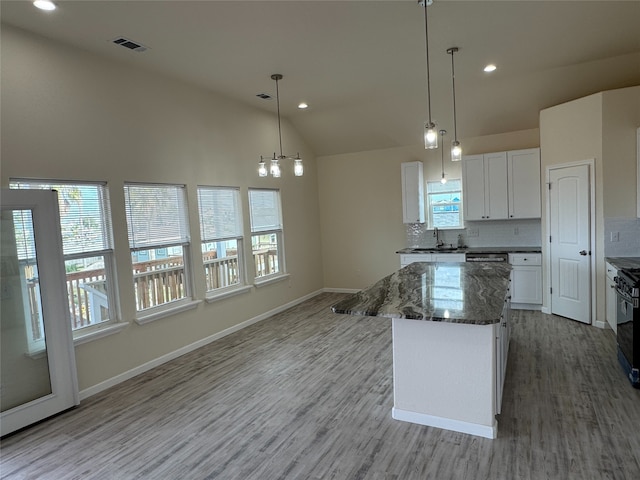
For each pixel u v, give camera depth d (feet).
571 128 16.16
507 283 10.92
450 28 11.53
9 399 9.98
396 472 7.64
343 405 10.41
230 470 7.99
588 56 14.15
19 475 8.13
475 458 7.93
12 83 10.29
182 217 15.38
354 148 23.50
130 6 9.60
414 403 9.35
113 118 12.80
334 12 10.31
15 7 9.45
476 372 8.64
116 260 12.76
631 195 14.74
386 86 16.66
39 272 10.41
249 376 12.63
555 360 12.60
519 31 11.93
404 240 22.99
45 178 10.94
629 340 10.80
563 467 7.52
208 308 16.24
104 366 12.24
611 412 9.37
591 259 15.60
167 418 10.23
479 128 19.94
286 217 21.62
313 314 19.98
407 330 9.25
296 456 8.34
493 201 19.65
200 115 16.14
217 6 9.77
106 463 8.43
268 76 15.02
